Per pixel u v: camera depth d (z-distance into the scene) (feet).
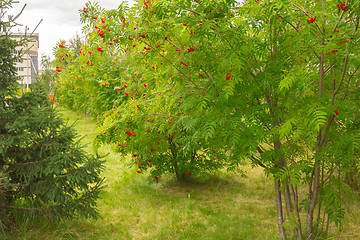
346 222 13.79
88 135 37.73
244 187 20.71
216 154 19.03
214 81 10.59
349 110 10.27
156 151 17.34
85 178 13.15
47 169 12.17
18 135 12.04
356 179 15.12
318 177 11.51
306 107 9.41
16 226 13.17
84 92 36.45
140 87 17.20
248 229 13.83
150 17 9.76
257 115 10.39
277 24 9.50
